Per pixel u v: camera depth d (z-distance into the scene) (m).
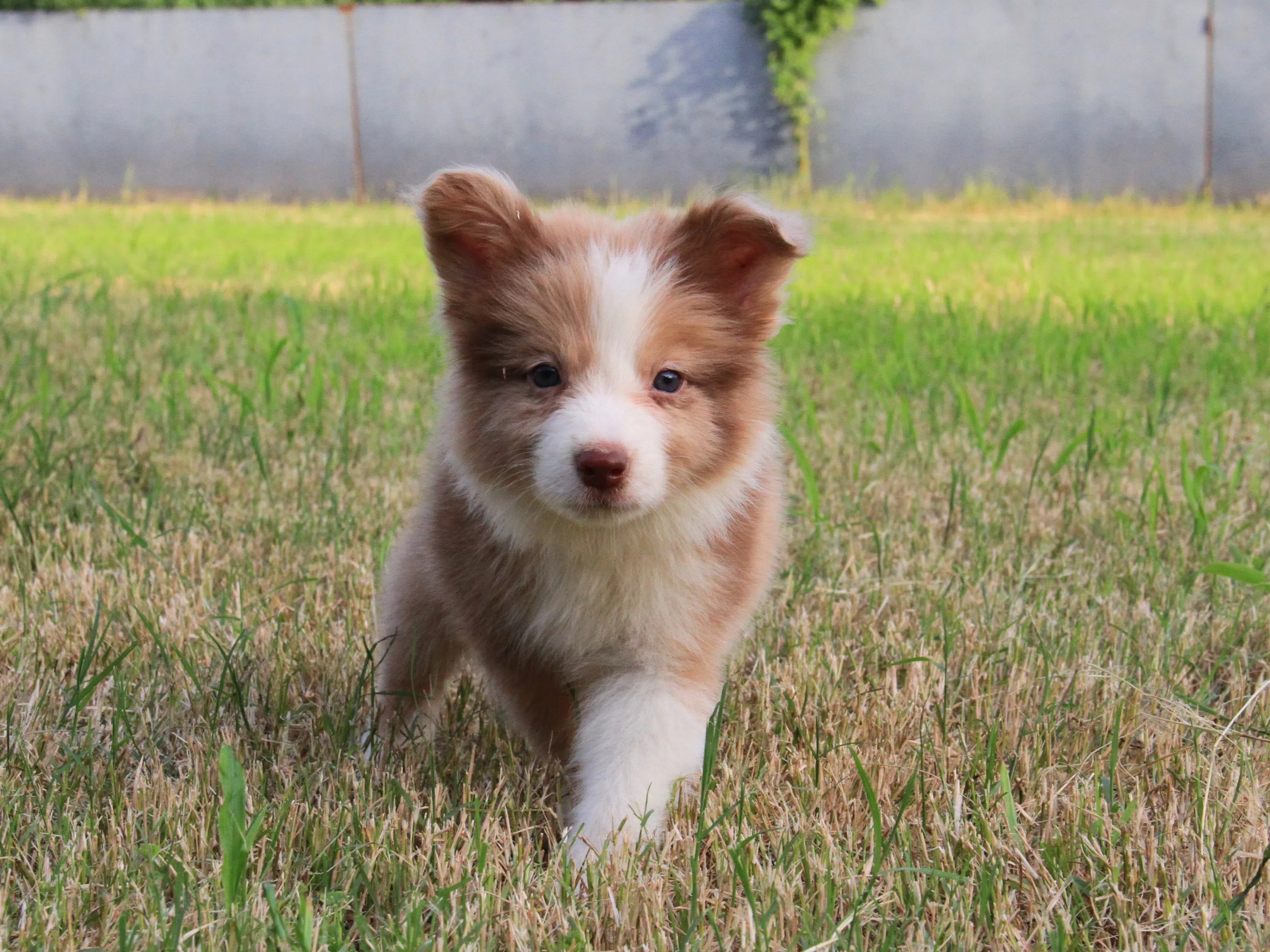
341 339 2.36
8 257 3.39
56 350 2.14
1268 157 5.42
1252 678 1.34
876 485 1.65
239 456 1.68
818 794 1.19
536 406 1.19
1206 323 2.64
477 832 1.15
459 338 1.22
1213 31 5.34
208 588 1.42
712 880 1.13
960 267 3.59
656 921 1.09
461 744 1.27
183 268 3.32
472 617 1.24
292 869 1.12
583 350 1.19
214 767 1.19
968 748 1.24
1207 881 1.12
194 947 1.07
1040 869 1.14
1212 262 3.67
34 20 5.62
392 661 1.30
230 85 5.66
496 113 5.66
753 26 5.46
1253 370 2.17
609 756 1.19
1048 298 2.73
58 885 1.09
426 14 5.58
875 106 5.51
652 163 5.66
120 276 3.14
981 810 1.16
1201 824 1.16
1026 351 2.37
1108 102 5.44
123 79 5.66
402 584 1.30
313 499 1.59
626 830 1.16
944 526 1.58
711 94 5.56
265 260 3.55
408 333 2.45
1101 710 1.28
